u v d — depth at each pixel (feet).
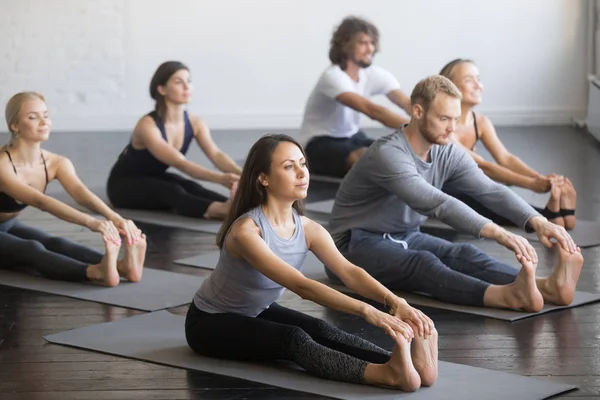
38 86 35.73
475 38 35.88
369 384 12.44
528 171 21.53
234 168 23.50
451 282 15.81
